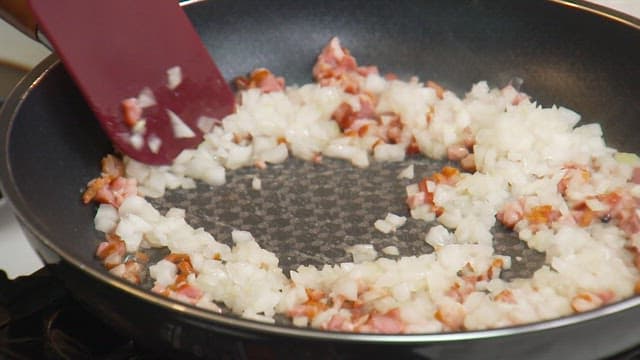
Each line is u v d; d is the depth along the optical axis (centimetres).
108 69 69
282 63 76
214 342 57
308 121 74
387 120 74
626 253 67
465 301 64
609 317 56
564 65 74
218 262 66
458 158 72
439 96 75
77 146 70
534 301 63
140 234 68
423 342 55
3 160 63
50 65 69
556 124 72
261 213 69
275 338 56
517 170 70
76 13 68
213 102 73
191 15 74
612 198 68
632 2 80
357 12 76
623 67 73
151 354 62
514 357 57
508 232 68
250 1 75
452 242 68
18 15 68
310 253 67
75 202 69
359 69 76
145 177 70
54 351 62
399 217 69
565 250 66
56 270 60
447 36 76
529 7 74
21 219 60
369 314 63
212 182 71
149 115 70
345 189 71
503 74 75
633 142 72
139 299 57
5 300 64
